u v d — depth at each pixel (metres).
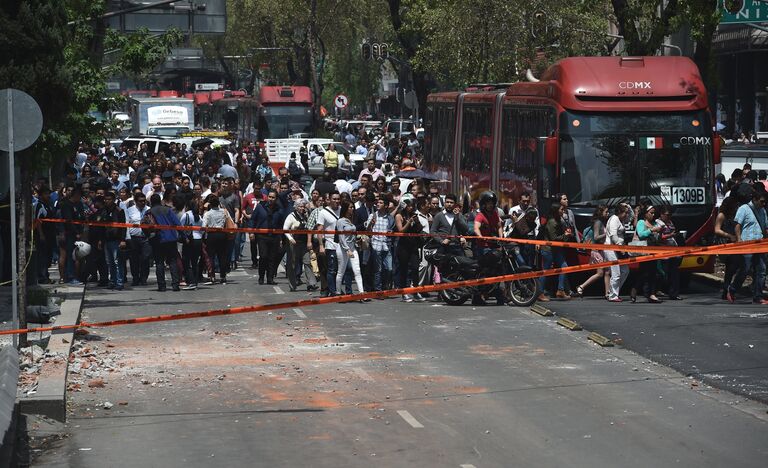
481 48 53.47
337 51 100.94
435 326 23.44
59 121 21.52
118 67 34.34
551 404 16.17
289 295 28.91
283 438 14.29
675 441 14.05
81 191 32.66
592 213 28.09
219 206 31.38
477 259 26.61
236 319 24.47
